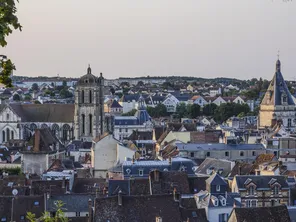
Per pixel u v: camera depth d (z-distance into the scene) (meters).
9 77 54.34
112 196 181.38
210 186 197.25
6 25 51.09
